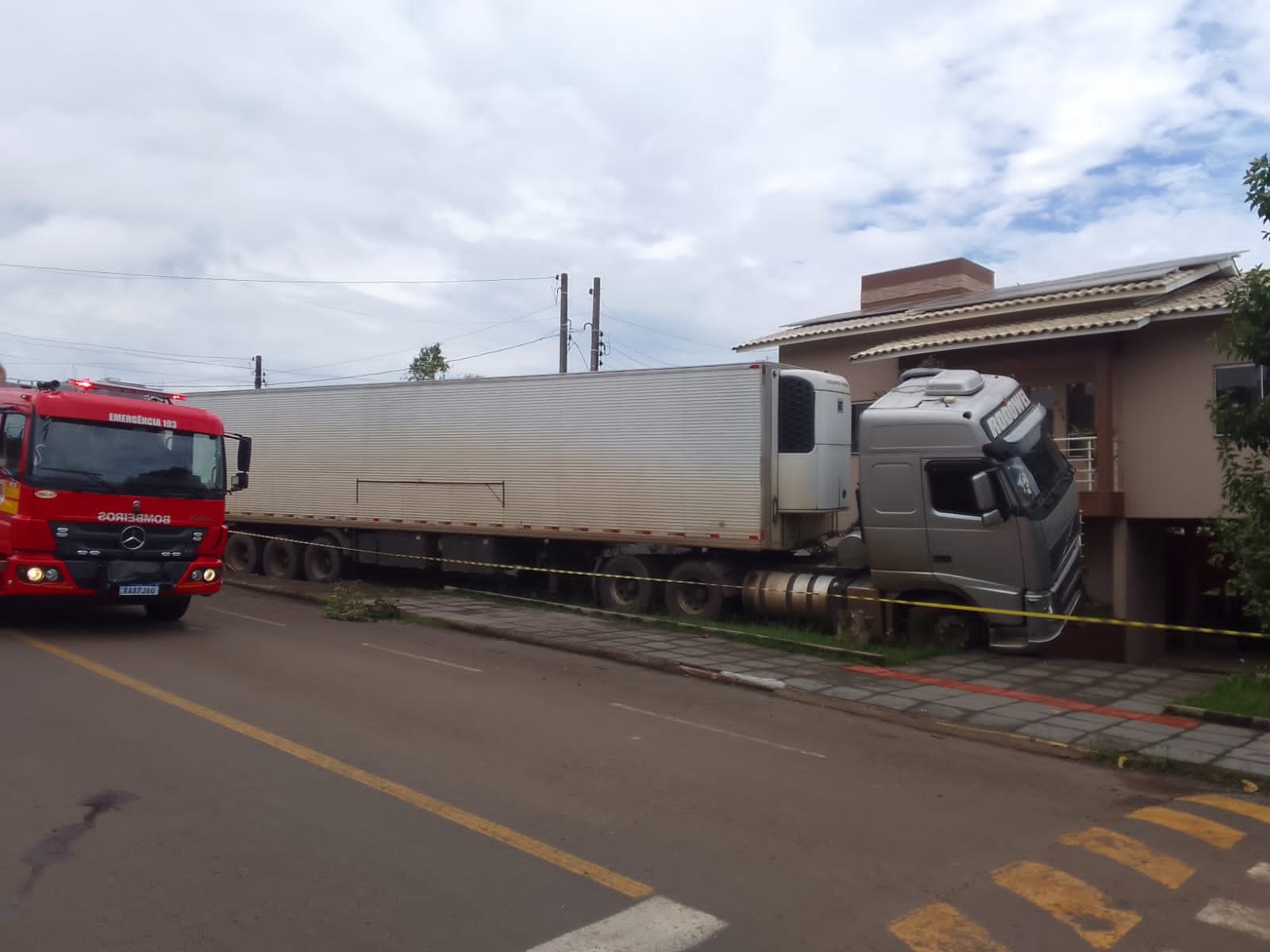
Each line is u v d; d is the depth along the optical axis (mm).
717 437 13898
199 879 4730
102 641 11023
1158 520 16234
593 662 11539
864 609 12633
